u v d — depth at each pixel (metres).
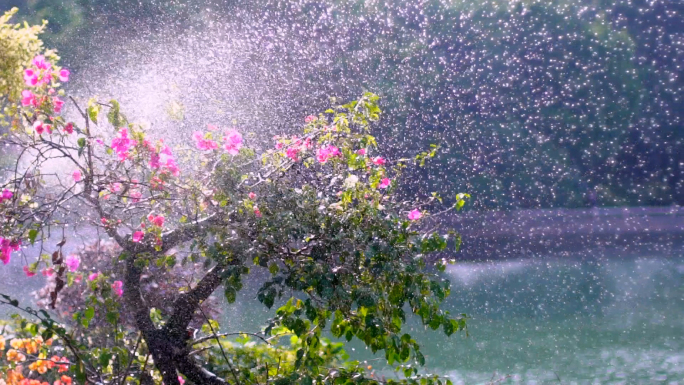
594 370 6.98
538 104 18.69
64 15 14.74
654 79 19.73
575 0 18.48
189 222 3.26
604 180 19.81
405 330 8.60
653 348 7.86
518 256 15.21
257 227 3.22
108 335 3.47
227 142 3.34
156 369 3.68
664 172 20.16
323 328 3.41
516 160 18.33
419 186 15.56
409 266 3.29
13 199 3.15
